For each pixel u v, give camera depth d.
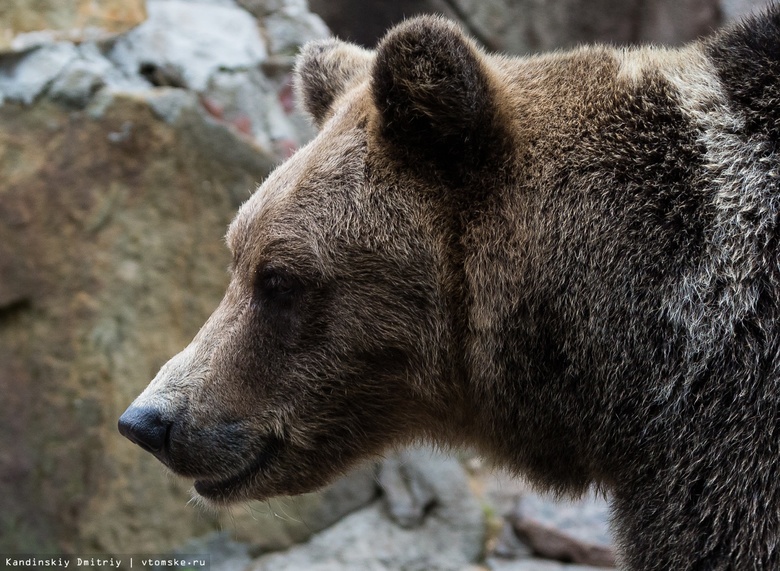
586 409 5.44
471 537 10.51
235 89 11.39
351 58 7.22
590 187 5.35
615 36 16.48
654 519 5.17
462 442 6.37
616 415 5.30
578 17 16.31
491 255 5.57
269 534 10.45
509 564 10.31
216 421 6.02
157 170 10.28
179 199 10.38
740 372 4.91
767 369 4.86
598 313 5.25
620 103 5.50
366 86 6.30
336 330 5.81
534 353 5.51
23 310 9.85
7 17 10.26
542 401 5.59
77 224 10.01
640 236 5.19
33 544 9.73
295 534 10.52
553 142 5.54
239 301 6.09
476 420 6.09
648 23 16.45
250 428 6.04
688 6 16.31
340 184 5.82
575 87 5.68
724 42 5.53
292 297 5.86
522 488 11.02
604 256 5.25
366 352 5.84
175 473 6.20
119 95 10.21
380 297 5.73
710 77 5.41
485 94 5.48
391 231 5.69
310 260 5.74
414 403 6.07
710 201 5.12
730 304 4.96
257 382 6.00
